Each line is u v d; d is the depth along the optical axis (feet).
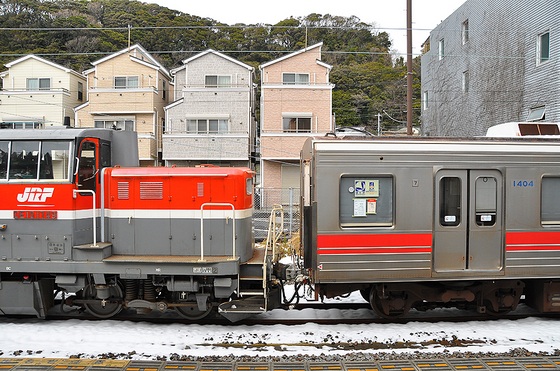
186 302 17.78
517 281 18.19
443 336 16.47
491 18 51.80
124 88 69.46
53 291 18.90
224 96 67.36
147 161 70.44
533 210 17.38
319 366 13.48
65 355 14.20
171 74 71.46
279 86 64.75
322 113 65.05
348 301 21.90
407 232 16.90
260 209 46.83
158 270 16.67
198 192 17.99
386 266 16.84
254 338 16.15
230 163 68.80
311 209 17.19
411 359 14.10
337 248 16.63
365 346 15.56
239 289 17.48
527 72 45.16
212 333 16.57
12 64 71.46
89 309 18.47
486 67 52.60
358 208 16.98
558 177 17.66
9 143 17.21
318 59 65.77
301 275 18.03
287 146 64.54
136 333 16.39
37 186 16.92
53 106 70.38
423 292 18.08
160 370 12.97
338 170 16.66
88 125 69.56
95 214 17.46
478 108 54.44
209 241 18.02
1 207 17.04
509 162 17.29
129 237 18.12
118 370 12.89
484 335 16.57
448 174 17.16
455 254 17.20
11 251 17.04
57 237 16.84
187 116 67.31
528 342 15.98
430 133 68.44
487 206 17.34
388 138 17.40
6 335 16.02
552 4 41.27
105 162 18.79
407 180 16.90
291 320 18.34
